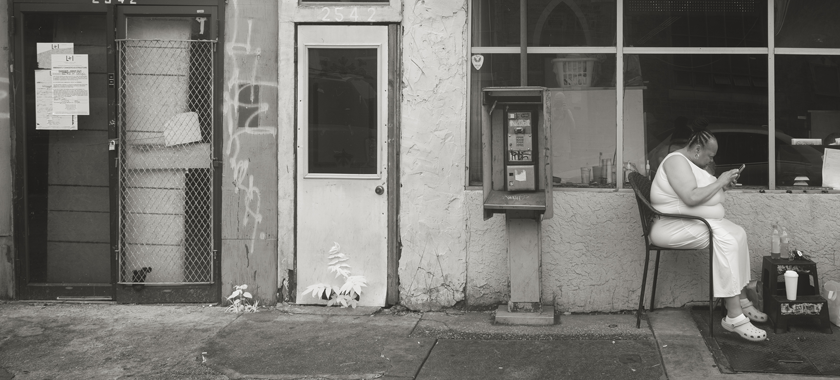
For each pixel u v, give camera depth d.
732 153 5.56
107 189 6.05
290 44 5.74
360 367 4.61
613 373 4.46
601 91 5.64
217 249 5.92
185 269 5.99
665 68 5.59
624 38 5.61
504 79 5.70
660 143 5.61
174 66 5.91
